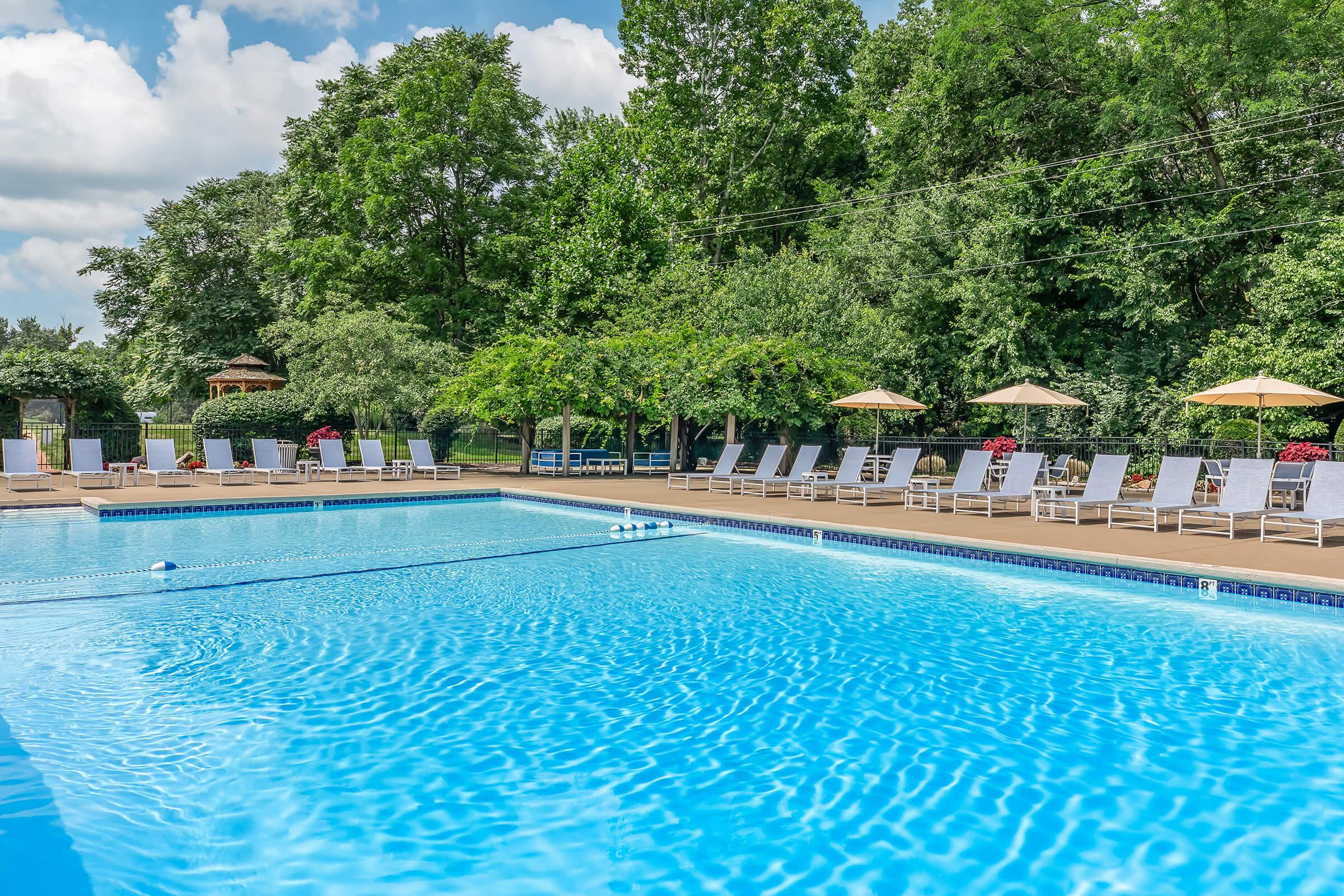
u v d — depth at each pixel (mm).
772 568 10109
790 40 37562
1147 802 3893
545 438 29594
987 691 5547
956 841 3510
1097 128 26953
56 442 22906
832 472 22641
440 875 3223
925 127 31703
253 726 4820
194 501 14586
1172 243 24953
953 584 9172
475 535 12727
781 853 3400
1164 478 12703
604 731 4797
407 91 33875
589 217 33188
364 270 34281
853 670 6000
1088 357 27391
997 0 28406
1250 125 24391
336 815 3723
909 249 28344
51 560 10070
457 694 5406
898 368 27453
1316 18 24531
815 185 39125
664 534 12992
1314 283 19859
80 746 4492
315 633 6926
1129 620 7523
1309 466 14461
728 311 25234
